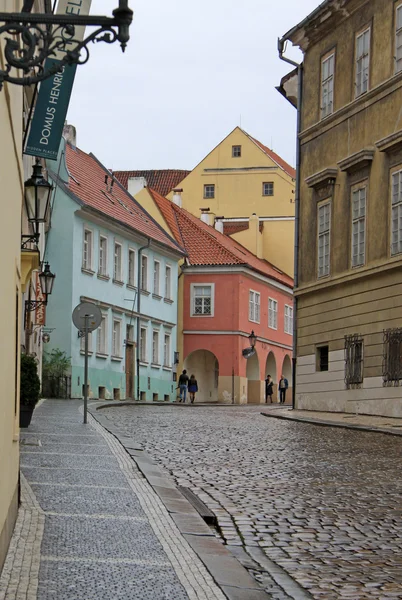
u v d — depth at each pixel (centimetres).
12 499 894
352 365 3247
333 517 1152
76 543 893
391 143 3006
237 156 8175
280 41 3738
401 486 1412
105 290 5294
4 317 713
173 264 6425
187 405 4712
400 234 2992
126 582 758
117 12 551
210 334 6750
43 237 4303
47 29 562
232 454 1781
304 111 3678
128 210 5950
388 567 903
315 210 3556
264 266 7581
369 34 3225
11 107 775
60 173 4981
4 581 735
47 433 2008
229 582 789
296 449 1909
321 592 805
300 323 3659
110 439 1933
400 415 2944
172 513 1089
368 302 3169
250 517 1136
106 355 5259
